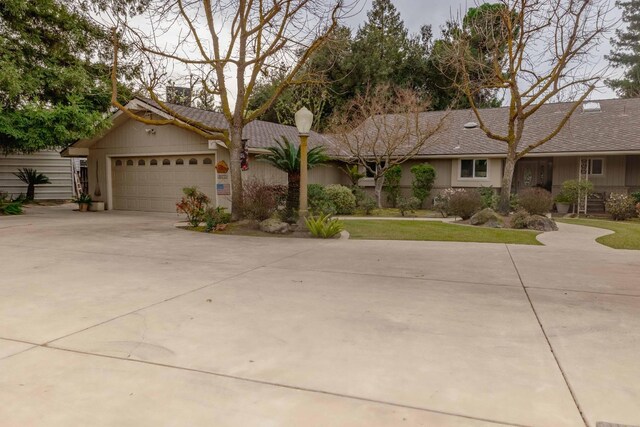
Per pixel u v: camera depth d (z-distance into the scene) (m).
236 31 10.88
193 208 11.37
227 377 2.94
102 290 5.12
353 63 25.92
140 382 2.86
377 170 18.38
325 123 25.31
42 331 3.76
